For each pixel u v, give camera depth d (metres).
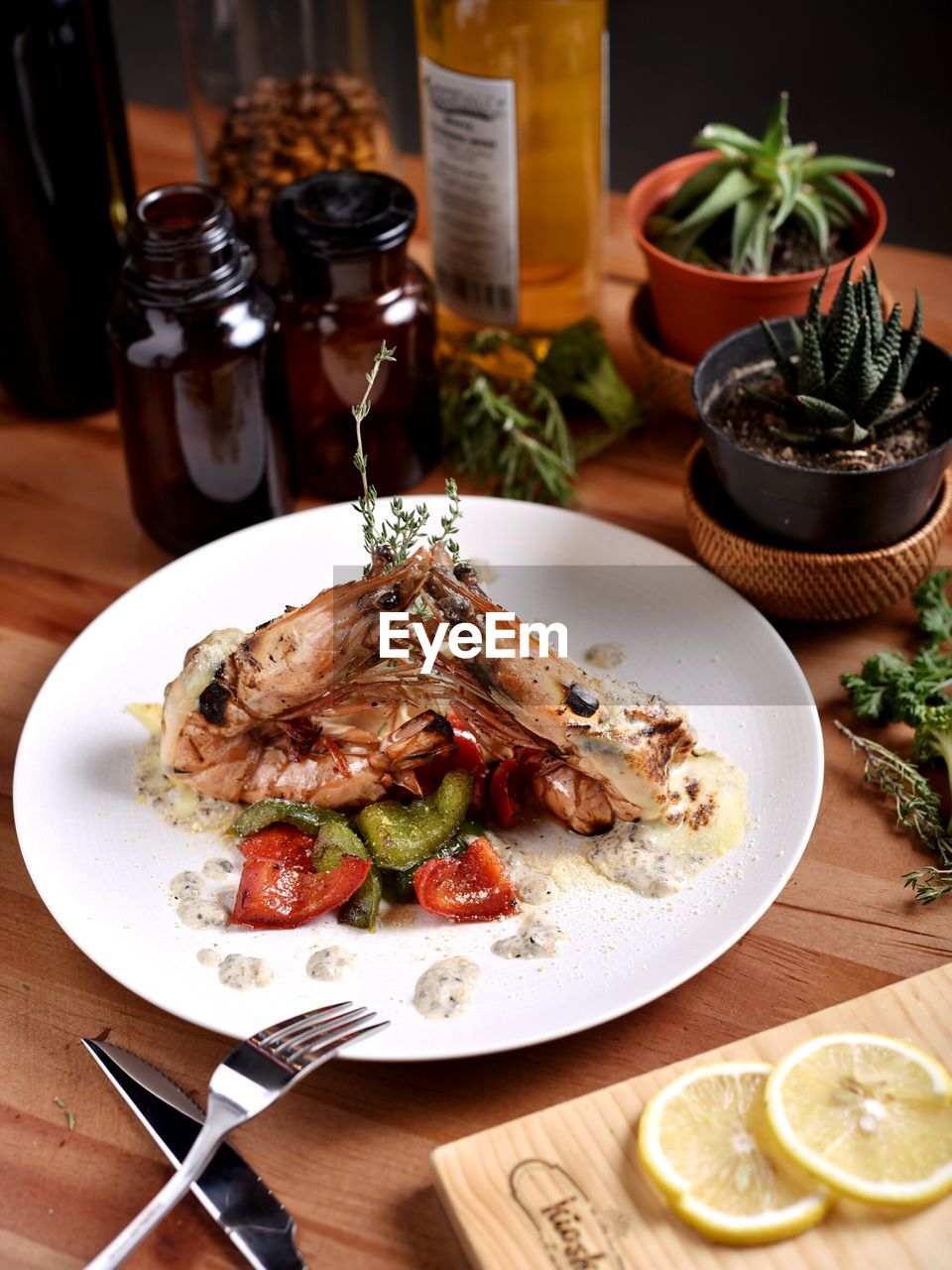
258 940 0.42
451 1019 0.39
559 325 0.64
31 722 0.48
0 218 0.59
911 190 0.98
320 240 0.54
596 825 0.44
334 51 0.64
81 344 0.63
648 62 1.12
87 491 0.62
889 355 0.50
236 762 0.45
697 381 0.52
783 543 0.51
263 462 0.55
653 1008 0.42
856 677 0.50
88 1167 0.39
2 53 0.55
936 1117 0.35
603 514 0.59
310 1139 0.39
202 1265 0.36
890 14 1.14
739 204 0.57
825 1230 0.35
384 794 0.45
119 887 0.43
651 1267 0.34
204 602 0.52
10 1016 0.42
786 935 0.44
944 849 0.45
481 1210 0.35
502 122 0.57
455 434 0.61
